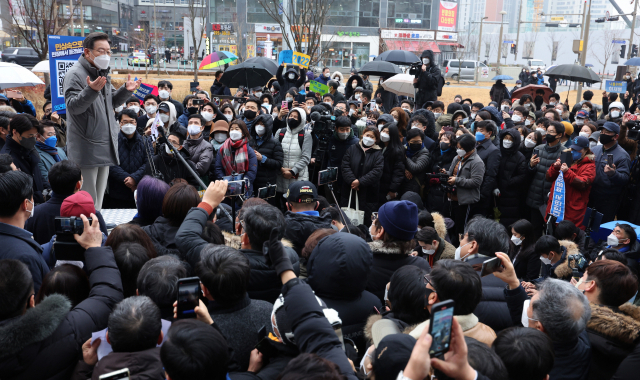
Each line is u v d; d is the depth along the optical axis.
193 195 3.20
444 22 45.34
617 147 6.61
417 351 1.42
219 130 6.68
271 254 2.09
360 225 5.42
